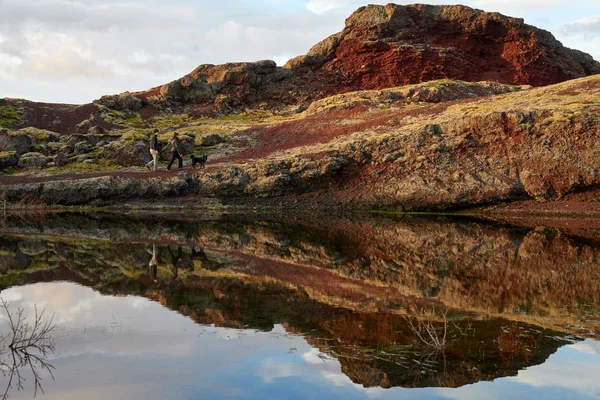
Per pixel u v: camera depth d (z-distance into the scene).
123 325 8.96
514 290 11.45
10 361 7.31
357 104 53.72
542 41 76.25
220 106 70.00
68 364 7.16
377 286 11.98
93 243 19.62
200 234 22.34
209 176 37.53
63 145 47.78
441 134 35.22
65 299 10.95
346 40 75.94
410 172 34.72
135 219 29.73
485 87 59.31
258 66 74.75
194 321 9.16
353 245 18.98
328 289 11.61
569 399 6.00
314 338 8.14
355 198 35.28
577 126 30.70
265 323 8.98
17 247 18.55
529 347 7.64
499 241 19.59
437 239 20.39
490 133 33.41
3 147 47.06
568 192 30.66
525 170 31.64
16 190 38.03
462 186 32.50
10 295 11.36
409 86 60.50
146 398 6.08
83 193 37.56
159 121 64.31
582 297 10.76
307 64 76.19
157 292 11.54
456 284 12.10
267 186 36.28
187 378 6.64
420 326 8.70
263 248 18.31
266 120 59.75
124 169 42.25
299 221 28.23
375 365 7.04
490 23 74.50
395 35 75.19
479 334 8.25
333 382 6.50
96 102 67.88
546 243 18.89
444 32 75.44
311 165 36.25
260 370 6.89
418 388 6.33
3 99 67.50
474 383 6.45
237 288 11.83
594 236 20.75
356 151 36.56
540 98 39.31
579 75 77.50
